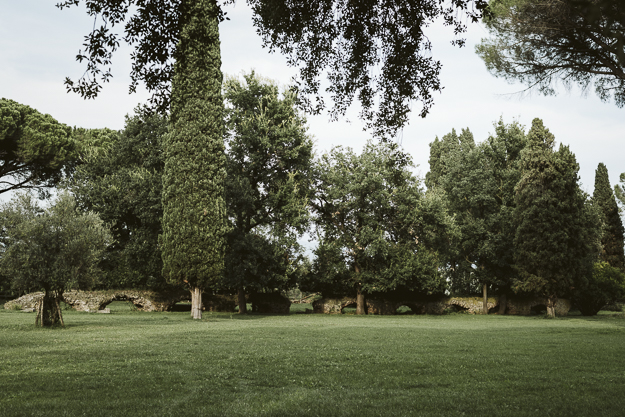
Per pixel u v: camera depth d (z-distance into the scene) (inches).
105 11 350.6
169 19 367.2
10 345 542.6
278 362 424.2
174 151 1259.8
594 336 750.5
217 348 521.0
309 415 241.9
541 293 1616.6
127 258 1530.5
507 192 1902.1
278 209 1640.0
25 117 1653.5
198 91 1264.8
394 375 364.5
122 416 235.6
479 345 586.6
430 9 405.1
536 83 546.6
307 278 1771.7
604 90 539.5
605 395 289.9
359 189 1716.3
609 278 1763.0
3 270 823.1
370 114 474.9
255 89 1600.6
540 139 1648.6
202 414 240.8
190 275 1210.0
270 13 412.5
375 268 1760.6
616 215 2329.0
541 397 285.9
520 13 486.6
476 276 1910.7
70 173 1873.8
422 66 437.1
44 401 266.5
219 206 1267.2
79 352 476.4
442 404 266.5
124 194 1534.2
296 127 1604.3
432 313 1876.2
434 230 1807.3
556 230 1553.9
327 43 442.0
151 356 453.7
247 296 1768.0
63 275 812.6
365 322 1168.8
